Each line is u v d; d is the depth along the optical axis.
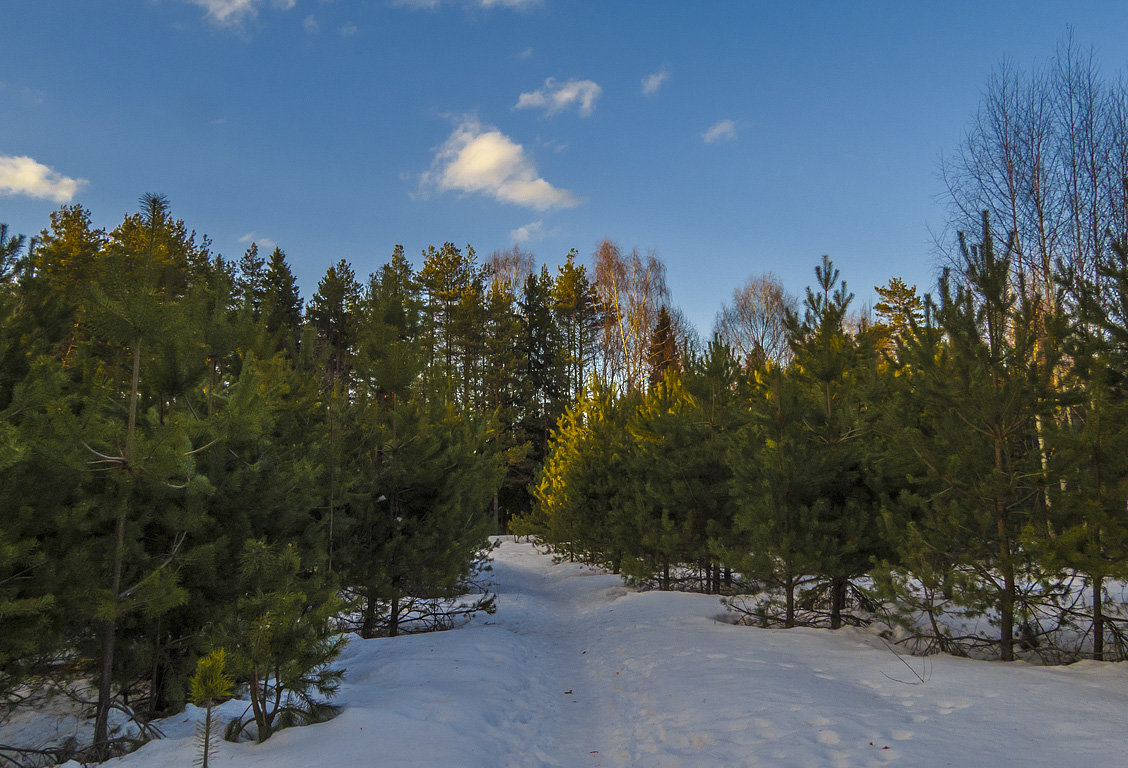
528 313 48.59
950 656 7.68
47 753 5.42
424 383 12.56
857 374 10.48
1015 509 7.16
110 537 5.82
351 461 10.28
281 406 8.32
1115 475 6.14
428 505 11.09
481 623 12.52
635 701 6.89
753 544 9.69
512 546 31.70
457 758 4.97
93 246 27.00
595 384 20.11
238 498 6.77
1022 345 7.08
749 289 43.25
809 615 10.50
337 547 9.90
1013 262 18.41
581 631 11.72
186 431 5.54
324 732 5.39
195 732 5.61
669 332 40.56
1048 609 8.97
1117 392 6.75
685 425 13.49
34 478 5.13
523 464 40.72
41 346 6.31
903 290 38.88
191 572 6.46
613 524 16.44
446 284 43.91
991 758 4.30
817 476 9.26
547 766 5.30
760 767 4.54
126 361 6.58
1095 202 18.02
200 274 7.16
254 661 5.20
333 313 42.75
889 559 9.01
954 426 7.47
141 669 6.19
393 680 7.48
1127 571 5.70
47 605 4.75
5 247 6.34
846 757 4.54
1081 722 4.86
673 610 11.76
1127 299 6.85
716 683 6.77
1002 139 19.81
